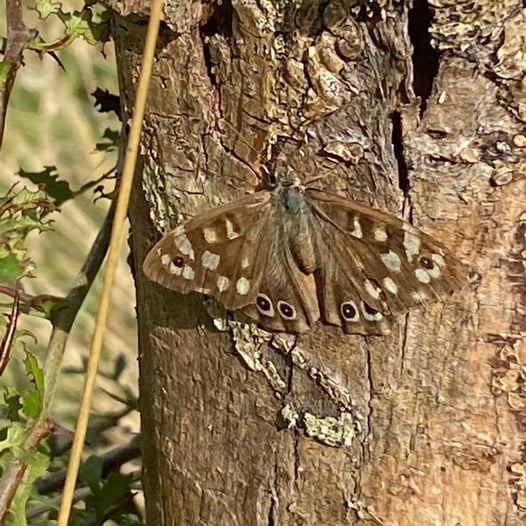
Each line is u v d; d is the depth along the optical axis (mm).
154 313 194
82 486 272
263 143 175
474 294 171
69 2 431
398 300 173
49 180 245
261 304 180
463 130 165
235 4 169
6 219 208
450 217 169
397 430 179
